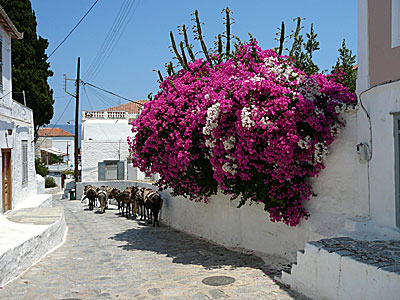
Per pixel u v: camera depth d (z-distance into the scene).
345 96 8.16
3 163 13.26
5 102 13.59
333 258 5.56
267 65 8.74
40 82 25.95
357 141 7.54
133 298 6.38
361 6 7.46
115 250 10.41
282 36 10.98
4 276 7.05
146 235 12.77
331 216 7.82
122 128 33.81
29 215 12.23
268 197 8.34
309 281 6.11
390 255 5.39
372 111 7.16
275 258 8.80
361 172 7.46
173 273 7.93
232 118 8.34
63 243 11.40
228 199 10.61
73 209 21.78
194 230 12.65
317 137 7.68
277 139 7.57
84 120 34.53
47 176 39.69
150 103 10.90
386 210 6.88
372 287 4.86
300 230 8.30
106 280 7.43
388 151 6.82
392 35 6.79
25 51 25.20
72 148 75.56
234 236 10.44
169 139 9.65
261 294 6.31
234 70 9.17
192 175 10.02
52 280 7.41
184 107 9.60
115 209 21.45
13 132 14.32
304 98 7.80
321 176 8.05
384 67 6.95
